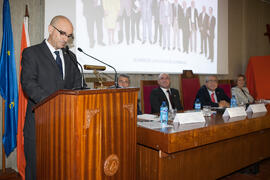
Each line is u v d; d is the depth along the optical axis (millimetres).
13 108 2369
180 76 3436
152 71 3611
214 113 2232
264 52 6047
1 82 2301
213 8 4598
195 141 1492
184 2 4078
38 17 2693
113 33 3160
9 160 2514
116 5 3191
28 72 1436
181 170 1622
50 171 1100
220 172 1938
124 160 1134
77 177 955
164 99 2920
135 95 1190
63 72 1599
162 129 1470
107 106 1050
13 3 2539
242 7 5453
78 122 949
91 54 2959
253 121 1953
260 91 4867
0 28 2455
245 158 2186
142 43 3482
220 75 4973
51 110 1087
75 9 2822
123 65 3270
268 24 5812
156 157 1521
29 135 1472
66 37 1490
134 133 1187
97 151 1015
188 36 4141
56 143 1053
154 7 3645
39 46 1548
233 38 5262
